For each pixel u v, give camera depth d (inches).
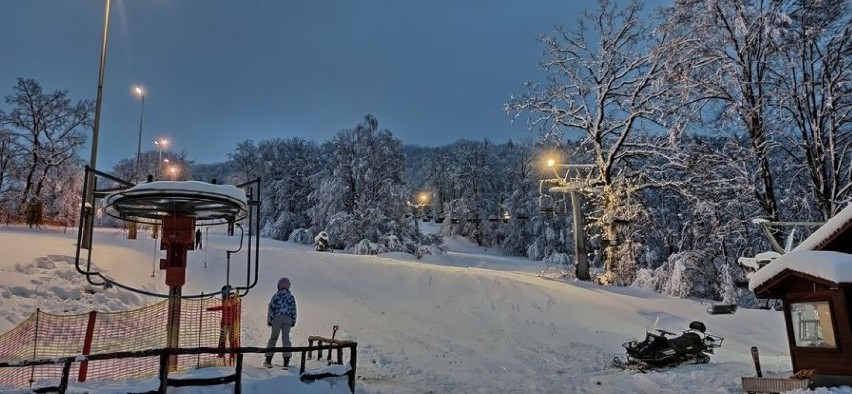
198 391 290.7
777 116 922.1
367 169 2026.3
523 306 792.9
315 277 960.3
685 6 976.9
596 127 1318.9
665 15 1016.2
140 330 468.4
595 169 1488.7
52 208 1595.7
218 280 840.9
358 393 371.6
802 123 902.4
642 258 1497.3
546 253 2268.7
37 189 1589.6
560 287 967.6
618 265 1218.0
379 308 749.9
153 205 354.0
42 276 526.9
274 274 954.7
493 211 2967.5
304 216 2546.8
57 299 480.7
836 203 837.8
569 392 411.8
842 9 863.1
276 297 410.0
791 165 946.1
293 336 574.6
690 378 430.9
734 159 987.3
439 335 616.7
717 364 493.0
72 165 1642.5
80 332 423.8
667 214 1566.2
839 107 876.0
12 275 503.2
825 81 873.5
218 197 334.6
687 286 1026.7
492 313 749.3
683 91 974.4
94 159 807.1
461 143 3292.3
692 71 983.6
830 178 885.2
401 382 429.4
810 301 373.1
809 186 940.0
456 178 3036.4
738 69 935.7
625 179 1244.5
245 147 2768.2
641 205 1221.7
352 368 362.0
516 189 2637.8
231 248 1309.1
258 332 574.9
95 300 508.7
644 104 1246.9
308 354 495.2
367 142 2081.7
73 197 1614.2
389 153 2087.8
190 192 323.9
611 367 500.7
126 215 391.5
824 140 882.8
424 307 772.0
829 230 385.1
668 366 486.6
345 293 842.8
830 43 869.8
